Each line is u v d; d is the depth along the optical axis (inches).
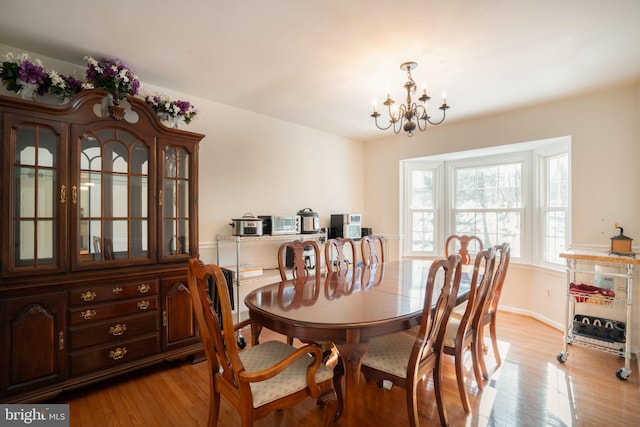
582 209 119.2
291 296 75.9
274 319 62.2
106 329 83.3
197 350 99.2
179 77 105.3
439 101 125.2
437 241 180.1
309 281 93.4
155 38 82.0
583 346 110.6
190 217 101.3
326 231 156.1
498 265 87.7
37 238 75.6
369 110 138.7
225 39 82.4
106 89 87.4
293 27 76.9
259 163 143.3
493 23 74.7
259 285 129.9
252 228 123.0
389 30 77.9
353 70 100.0
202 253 124.6
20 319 71.7
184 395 81.5
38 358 73.7
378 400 79.9
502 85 110.3
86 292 80.6
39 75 78.1
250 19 73.8
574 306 113.0
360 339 59.3
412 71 99.5
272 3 68.0
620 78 104.2
